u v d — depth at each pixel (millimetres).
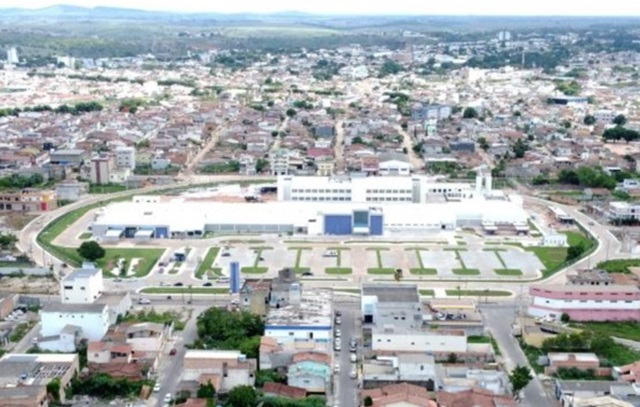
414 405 159500
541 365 189375
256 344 192000
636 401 164875
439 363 186750
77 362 184375
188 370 175875
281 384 174750
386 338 192375
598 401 161250
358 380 181125
